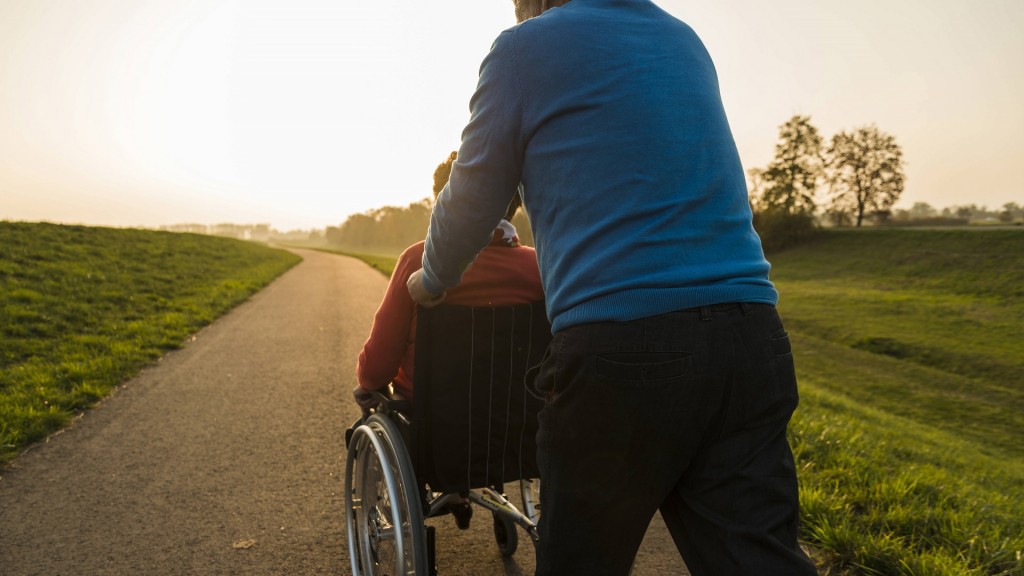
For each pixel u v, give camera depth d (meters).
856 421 8.99
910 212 180.25
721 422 1.18
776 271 60.91
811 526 2.97
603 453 1.19
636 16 1.33
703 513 1.22
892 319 34.56
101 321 9.35
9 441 4.32
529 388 1.39
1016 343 28.28
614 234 1.17
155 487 3.68
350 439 2.30
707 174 1.22
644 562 2.83
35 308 9.32
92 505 3.44
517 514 2.23
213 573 2.75
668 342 1.12
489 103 1.30
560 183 1.23
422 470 1.94
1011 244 57.03
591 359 1.14
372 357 1.99
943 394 20.11
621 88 1.22
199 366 7.10
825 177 87.50
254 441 4.53
